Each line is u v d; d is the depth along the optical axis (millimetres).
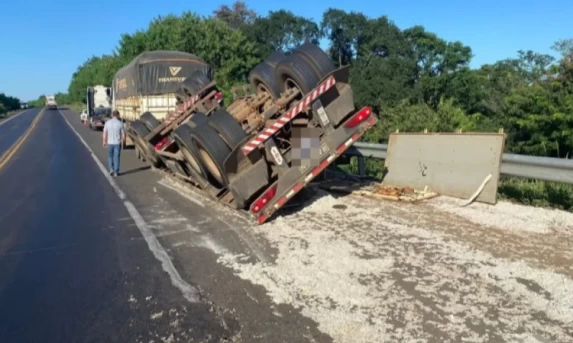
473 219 7070
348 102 8102
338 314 4387
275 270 5492
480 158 8047
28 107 141250
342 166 13359
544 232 6398
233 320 4418
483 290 4750
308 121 7988
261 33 66250
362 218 7453
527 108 19859
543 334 3941
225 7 81312
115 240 7105
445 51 59531
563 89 19250
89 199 10227
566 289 4688
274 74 9328
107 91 40969
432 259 5586
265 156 7727
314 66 8203
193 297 4961
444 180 8594
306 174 7676
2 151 22016
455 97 47719
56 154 20031
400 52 59875
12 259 6426
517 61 45375
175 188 11164
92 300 5027
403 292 4770
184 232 7340
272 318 4402
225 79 40562
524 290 4715
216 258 6062
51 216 8773
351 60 67625
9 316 4742
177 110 13289
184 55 20078
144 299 4980
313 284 5051
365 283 5012
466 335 3955
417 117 18906
